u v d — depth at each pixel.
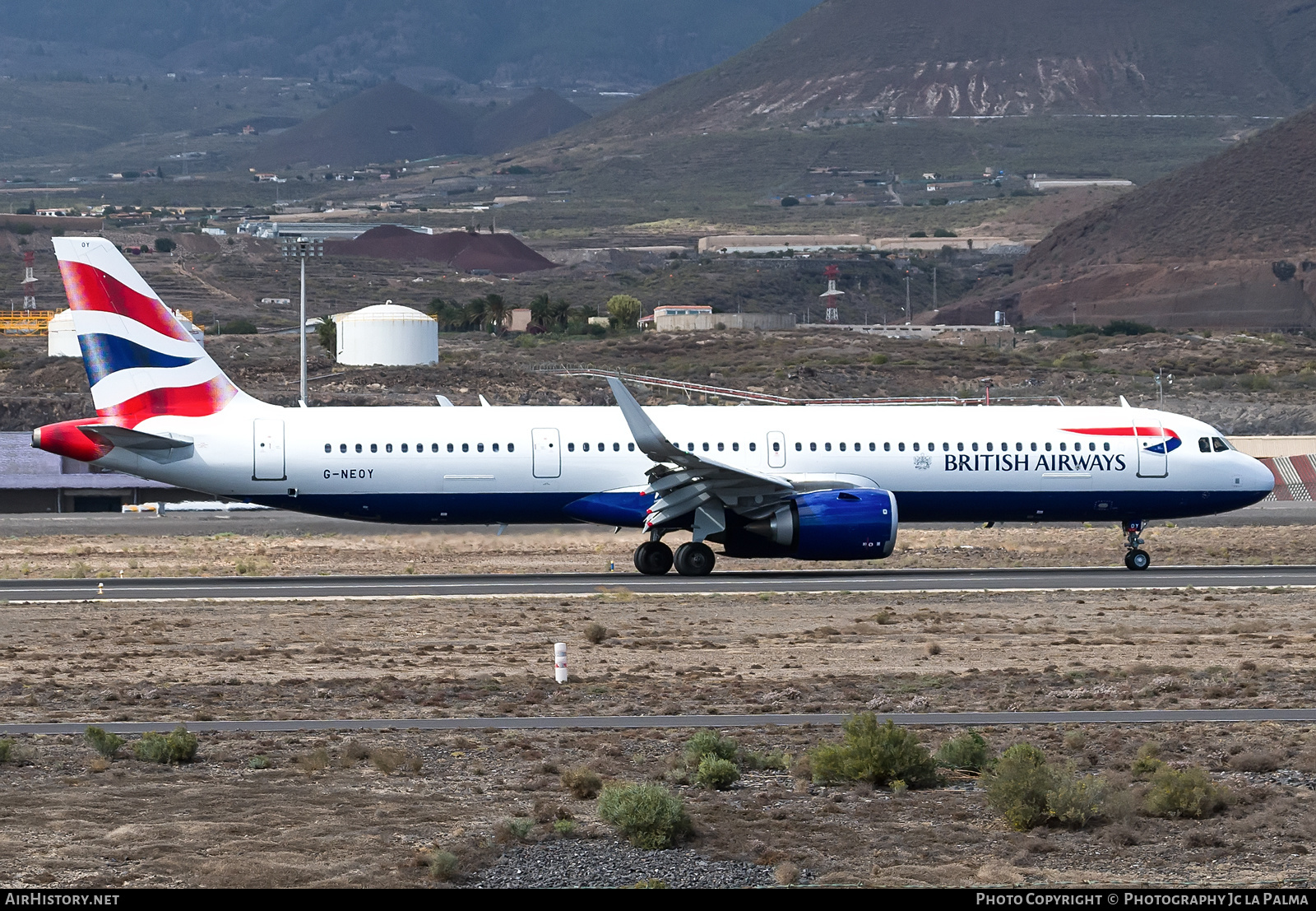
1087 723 73.50
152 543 192.38
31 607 118.94
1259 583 138.88
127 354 142.12
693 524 143.00
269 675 87.19
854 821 56.00
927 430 149.25
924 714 75.88
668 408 150.75
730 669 89.50
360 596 127.25
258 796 58.47
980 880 48.94
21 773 62.44
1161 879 49.41
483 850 50.66
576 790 58.81
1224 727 72.25
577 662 92.19
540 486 143.88
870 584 136.62
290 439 141.75
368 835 52.84
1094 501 151.38
